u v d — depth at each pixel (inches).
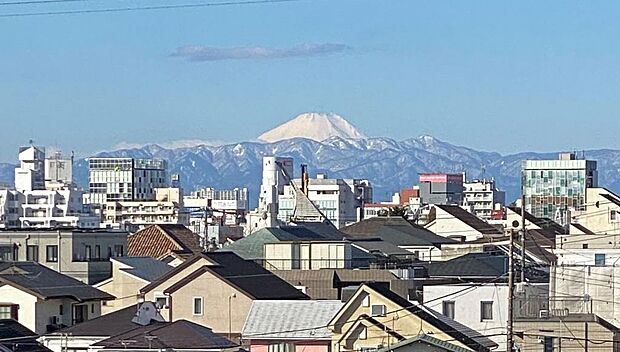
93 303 3316.9
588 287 3026.6
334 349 2640.3
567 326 2677.2
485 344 2746.1
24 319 3073.3
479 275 3486.7
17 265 3307.1
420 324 2591.0
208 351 2396.7
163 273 3722.9
